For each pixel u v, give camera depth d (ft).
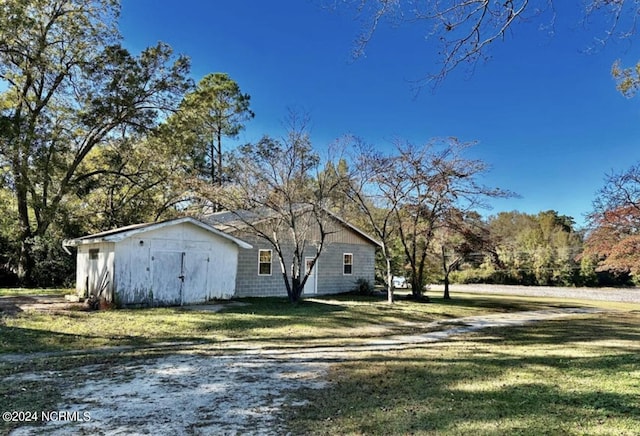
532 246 141.28
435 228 61.36
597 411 14.58
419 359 24.43
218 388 17.76
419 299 63.10
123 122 72.79
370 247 74.59
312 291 65.77
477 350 27.99
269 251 61.05
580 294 105.60
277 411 14.76
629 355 25.99
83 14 68.80
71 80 70.33
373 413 14.52
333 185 51.88
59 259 69.77
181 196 78.38
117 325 33.68
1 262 71.56
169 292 45.68
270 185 48.88
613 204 59.67
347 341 31.48
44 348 26.37
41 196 72.28
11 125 55.88
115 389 17.46
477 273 139.54
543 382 18.85
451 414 14.37
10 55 63.05
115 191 83.82
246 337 31.78
